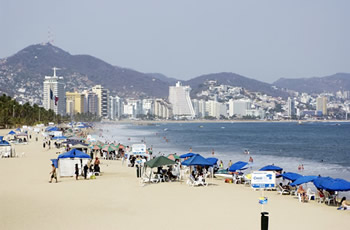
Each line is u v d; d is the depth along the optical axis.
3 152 68.25
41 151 80.88
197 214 27.12
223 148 108.50
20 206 28.53
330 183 32.84
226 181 45.16
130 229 23.08
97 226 23.59
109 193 34.41
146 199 32.09
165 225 24.11
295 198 35.28
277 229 23.95
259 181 25.19
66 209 27.88
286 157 83.44
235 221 25.30
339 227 24.72
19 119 199.38
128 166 58.69
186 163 43.16
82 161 46.50
